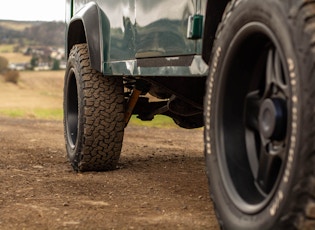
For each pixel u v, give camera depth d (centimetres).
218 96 355
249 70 348
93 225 421
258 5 321
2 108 2806
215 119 357
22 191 538
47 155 802
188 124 696
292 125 290
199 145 942
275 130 306
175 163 721
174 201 498
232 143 351
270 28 312
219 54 356
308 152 278
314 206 277
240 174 345
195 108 635
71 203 490
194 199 507
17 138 1046
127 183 581
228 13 353
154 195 524
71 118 706
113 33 577
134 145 913
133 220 433
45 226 420
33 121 1634
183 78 579
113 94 638
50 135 1127
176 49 445
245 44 339
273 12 308
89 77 636
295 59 289
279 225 295
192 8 422
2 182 582
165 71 465
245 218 325
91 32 618
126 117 666
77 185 569
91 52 616
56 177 617
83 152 643
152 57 489
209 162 362
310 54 281
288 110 297
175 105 633
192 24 413
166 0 461
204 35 398
